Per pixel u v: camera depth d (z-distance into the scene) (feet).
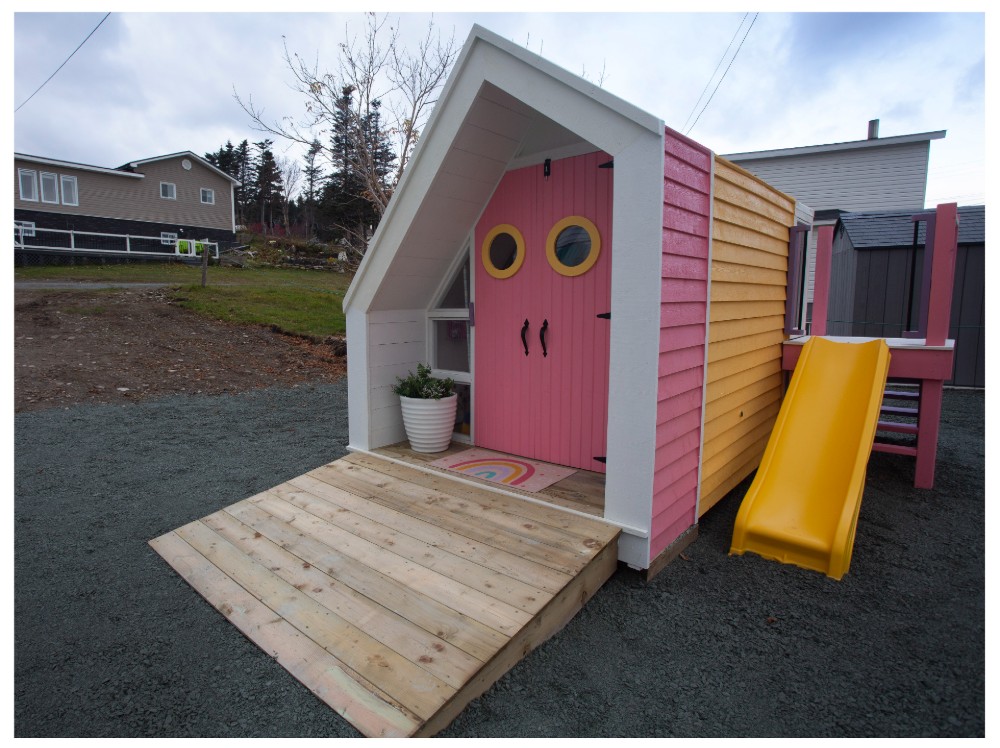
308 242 89.30
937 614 8.95
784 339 16.84
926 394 14.55
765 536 10.86
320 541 10.42
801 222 18.76
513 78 10.30
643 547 9.76
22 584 9.80
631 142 9.11
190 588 9.62
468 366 15.12
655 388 9.31
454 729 6.54
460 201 13.20
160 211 78.54
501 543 9.75
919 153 51.55
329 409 23.48
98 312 34.30
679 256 9.80
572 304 12.51
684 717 6.74
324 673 7.16
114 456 17.03
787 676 7.50
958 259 28.71
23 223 61.87
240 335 33.99
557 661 7.84
